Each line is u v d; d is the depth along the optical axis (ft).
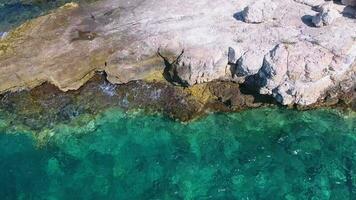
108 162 80.89
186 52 84.64
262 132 83.92
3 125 83.76
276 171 79.71
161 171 79.97
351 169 79.51
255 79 84.33
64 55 86.99
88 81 86.89
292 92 82.38
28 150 81.71
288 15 89.40
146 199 76.79
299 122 84.69
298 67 81.25
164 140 83.20
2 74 85.56
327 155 81.20
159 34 87.86
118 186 78.28
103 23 91.40
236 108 85.40
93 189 77.82
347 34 85.05
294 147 82.23
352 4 89.10
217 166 80.38
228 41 85.56
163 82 86.69
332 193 77.10
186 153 81.92
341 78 84.02
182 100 85.30
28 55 87.35
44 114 84.48
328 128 83.92
